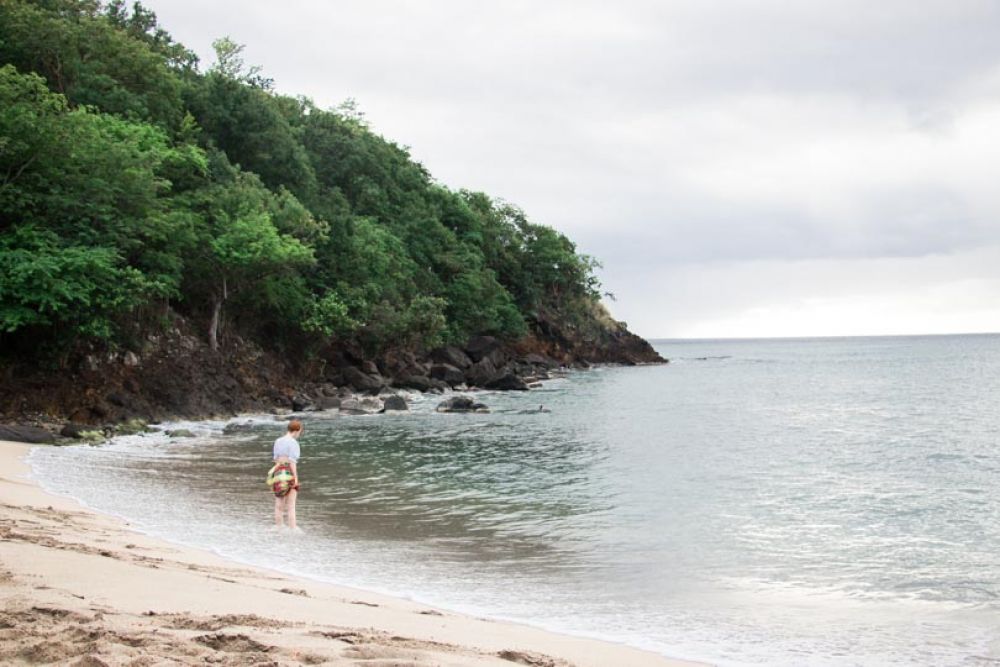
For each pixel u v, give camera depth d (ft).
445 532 46.96
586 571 37.78
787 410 153.69
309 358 171.22
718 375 298.76
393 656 19.35
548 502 57.57
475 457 84.23
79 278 102.99
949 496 60.64
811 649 26.50
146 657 16.88
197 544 40.37
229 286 147.95
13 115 105.40
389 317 190.70
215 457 78.18
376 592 32.60
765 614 30.86
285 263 148.25
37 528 36.70
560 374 293.84
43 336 108.78
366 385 176.55
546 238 334.24
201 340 144.15
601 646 25.73
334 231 192.65
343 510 53.83
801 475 71.97
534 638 26.02
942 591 34.58
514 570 37.81
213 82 194.59
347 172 254.68
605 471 74.18
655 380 264.31
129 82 160.45
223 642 18.89
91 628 19.01
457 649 21.44
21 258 99.60
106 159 115.03
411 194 281.95
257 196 155.53
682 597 33.32
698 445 96.68
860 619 30.25
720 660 25.02
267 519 48.93
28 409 103.50
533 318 321.52
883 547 43.37
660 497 60.03
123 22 205.77
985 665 25.08
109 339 114.52
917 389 221.66
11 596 22.25
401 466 77.15
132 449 83.76
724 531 47.60
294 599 27.43
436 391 195.72
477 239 301.43
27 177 107.86
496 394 197.06
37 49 143.84
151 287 116.57
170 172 148.87
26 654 17.03
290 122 254.27
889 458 84.99
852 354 620.08
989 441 101.55
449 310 253.65
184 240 131.44
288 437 47.42
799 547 43.37
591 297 358.23
